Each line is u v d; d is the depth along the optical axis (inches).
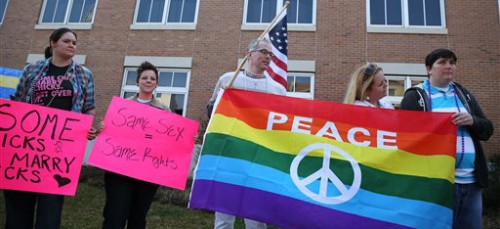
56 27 484.7
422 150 120.0
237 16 457.4
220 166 117.3
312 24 450.3
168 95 450.3
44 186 127.9
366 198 113.5
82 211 247.8
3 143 128.0
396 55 426.0
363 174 116.6
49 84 138.0
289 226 109.7
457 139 124.6
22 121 131.6
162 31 464.4
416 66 419.8
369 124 125.0
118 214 141.2
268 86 152.4
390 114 125.6
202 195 113.9
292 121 125.3
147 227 226.7
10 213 127.6
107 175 148.1
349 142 122.1
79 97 142.2
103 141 146.9
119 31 471.2
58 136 134.3
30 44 483.8
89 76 149.1
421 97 132.4
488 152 386.6
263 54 150.4
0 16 509.4
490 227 263.4
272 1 466.9
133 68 462.3
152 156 150.1
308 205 111.7
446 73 129.6
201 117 396.8
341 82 422.6
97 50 467.8
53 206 127.0
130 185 147.3
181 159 153.6
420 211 112.0
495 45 416.8
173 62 450.9
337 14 443.2
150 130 153.5
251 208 111.5
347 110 127.0
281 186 114.3
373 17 449.1
